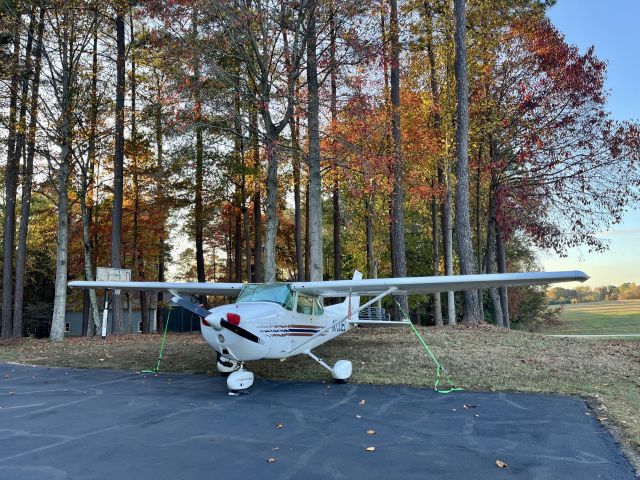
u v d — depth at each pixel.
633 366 8.71
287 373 9.11
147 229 23.36
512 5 18.36
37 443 4.81
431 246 28.73
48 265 29.16
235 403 6.67
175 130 13.37
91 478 3.87
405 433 5.07
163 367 10.10
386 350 10.81
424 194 17.56
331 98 13.34
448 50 17.98
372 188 14.45
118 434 5.12
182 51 13.20
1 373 9.66
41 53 16.41
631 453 4.38
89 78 16.97
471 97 18.47
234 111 13.76
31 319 30.78
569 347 10.73
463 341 11.66
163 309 31.45
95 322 18.80
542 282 7.94
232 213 25.20
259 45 13.76
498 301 21.27
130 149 20.73
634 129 17.28
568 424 5.33
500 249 22.48
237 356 7.64
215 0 12.11
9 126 16.34
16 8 15.73
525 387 7.31
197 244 22.55
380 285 8.34
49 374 9.50
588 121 17.83
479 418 5.65
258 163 20.09
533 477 3.81
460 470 3.97
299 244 22.84
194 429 5.30
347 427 5.34
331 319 10.19
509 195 19.41
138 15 14.75
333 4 12.64
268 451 4.52
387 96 16.67
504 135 19.47
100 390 7.73
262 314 7.85
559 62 17.98
